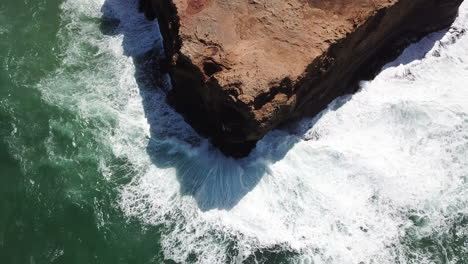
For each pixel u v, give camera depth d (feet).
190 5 75.61
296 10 74.90
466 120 83.30
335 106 82.84
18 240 68.39
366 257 69.41
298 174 75.72
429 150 79.87
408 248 70.49
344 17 74.02
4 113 81.61
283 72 67.41
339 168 76.89
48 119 81.05
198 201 73.10
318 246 69.77
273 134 78.59
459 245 71.05
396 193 75.25
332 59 73.67
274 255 68.64
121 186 74.13
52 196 72.64
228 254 68.49
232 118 70.33
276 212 72.43
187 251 68.49
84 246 68.18
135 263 67.15
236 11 75.10
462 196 75.51
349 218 72.54
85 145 78.33
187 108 81.00
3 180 73.97
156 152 78.02
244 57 69.56
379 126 81.76
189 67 71.05
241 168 75.77
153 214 71.61
